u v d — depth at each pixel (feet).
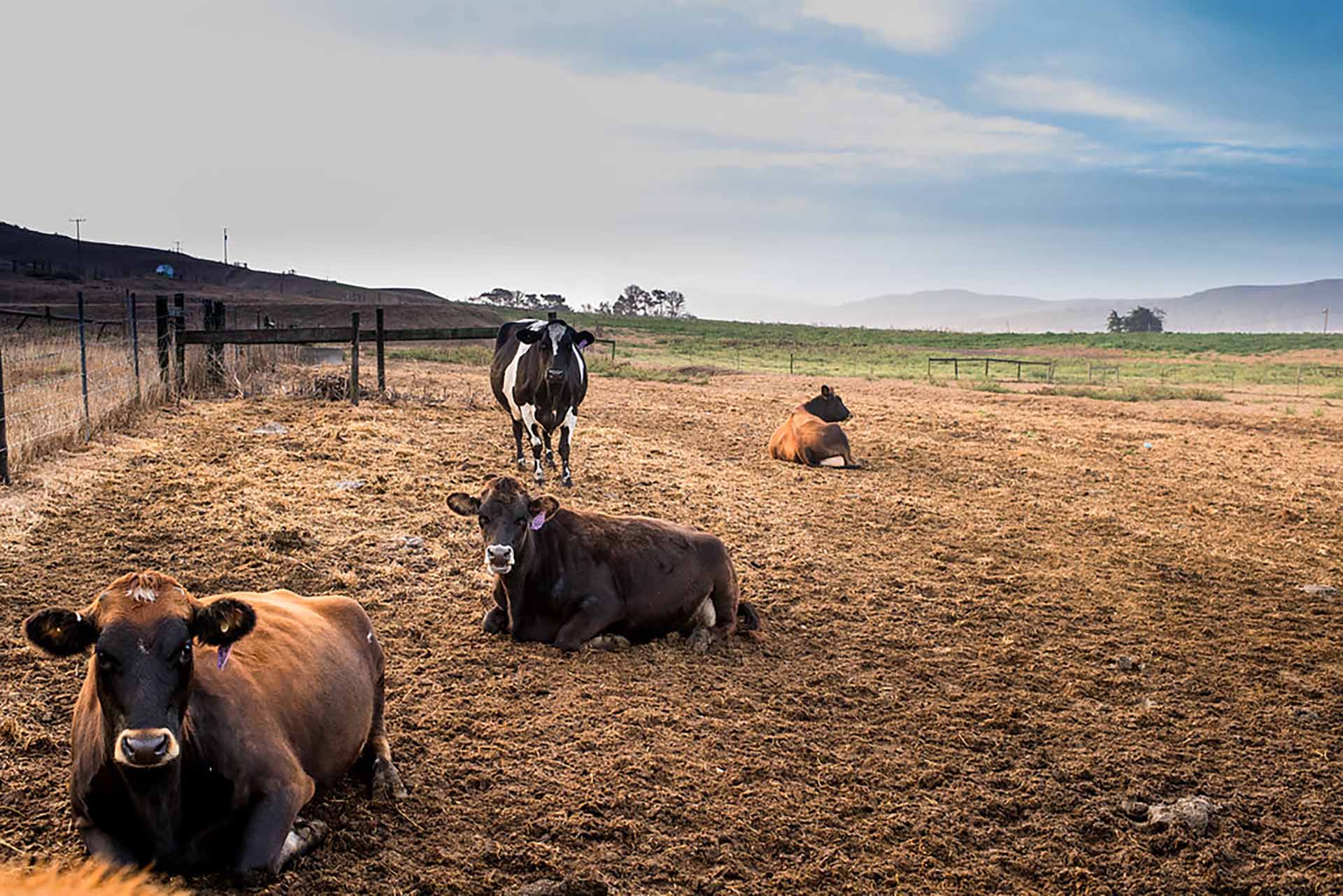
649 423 67.00
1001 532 41.50
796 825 18.37
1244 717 24.26
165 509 33.30
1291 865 18.10
